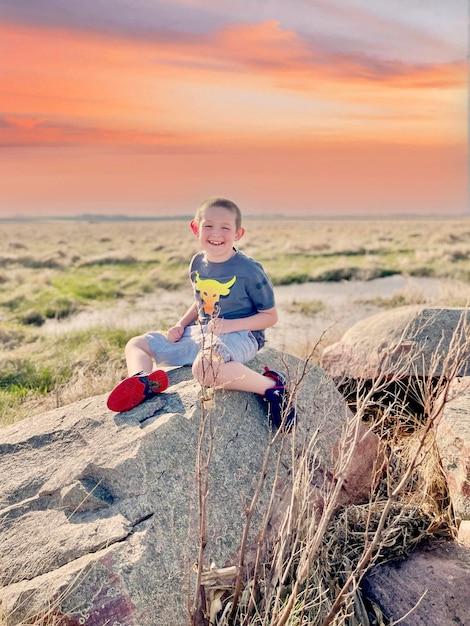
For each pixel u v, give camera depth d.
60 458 3.70
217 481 3.49
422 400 4.71
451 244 34.56
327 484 3.79
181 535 3.19
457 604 3.08
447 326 5.38
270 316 4.38
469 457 3.68
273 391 3.87
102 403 4.17
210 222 4.23
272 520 3.43
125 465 3.38
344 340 5.84
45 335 10.79
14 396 6.85
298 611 3.03
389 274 20.58
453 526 3.67
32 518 3.36
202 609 2.98
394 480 4.11
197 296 4.47
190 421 3.71
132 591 2.88
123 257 27.55
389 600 3.21
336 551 3.42
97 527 3.18
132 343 4.53
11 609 2.88
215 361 3.82
